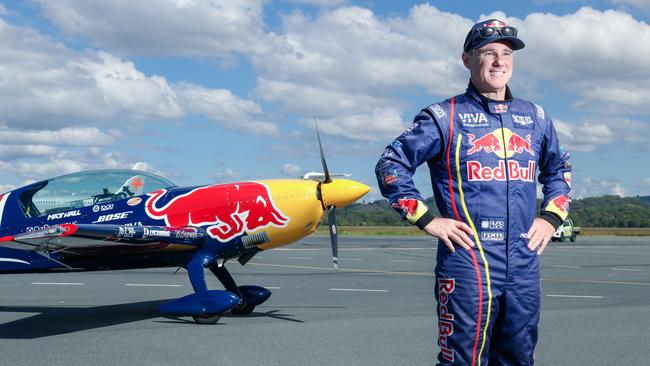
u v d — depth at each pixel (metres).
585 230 82.75
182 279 11.68
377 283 11.20
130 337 6.09
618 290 10.45
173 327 6.71
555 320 6.96
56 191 7.79
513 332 2.51
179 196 7.65
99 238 6.62
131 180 7.88
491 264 2.45
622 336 5.96
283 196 7.54
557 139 2.68
